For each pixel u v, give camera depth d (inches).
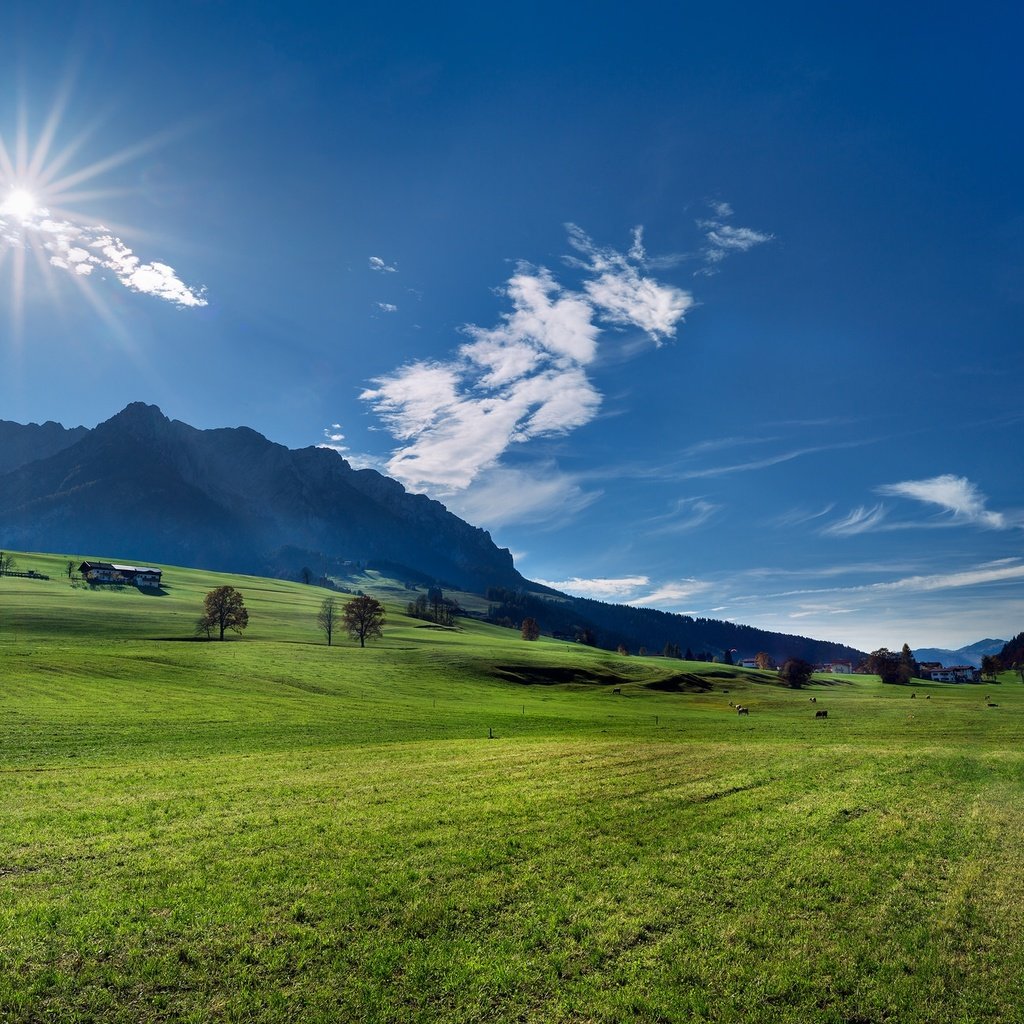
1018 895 756.0
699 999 545.3
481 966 582.2
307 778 1330.0
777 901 730.2
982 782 1349.7
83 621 5521.7
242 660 4210.1
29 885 723.4
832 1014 531.2
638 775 1366.9
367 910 679.7
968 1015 534.3
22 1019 492.4
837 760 1572.3
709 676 6939.0
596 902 716.7
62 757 1573.6
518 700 4116.6
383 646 6112.2
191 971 560.4
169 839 890.7
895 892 758.5
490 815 1029.2
